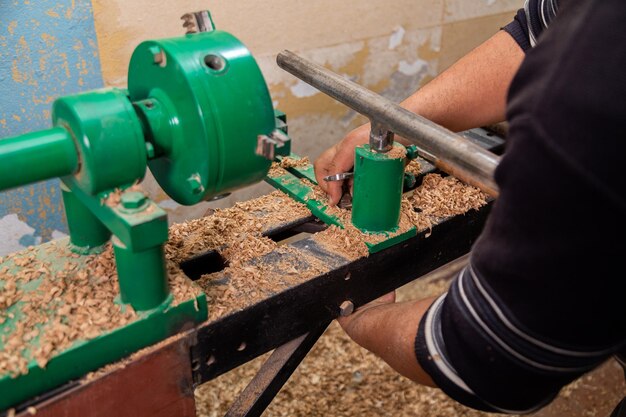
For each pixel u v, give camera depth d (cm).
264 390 86
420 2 186
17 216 141
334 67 179
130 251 66
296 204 102
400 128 76
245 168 69
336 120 189
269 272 84
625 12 47
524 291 53
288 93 173
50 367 65
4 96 129
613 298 50
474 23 205
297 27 165
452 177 108
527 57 54
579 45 48
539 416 170
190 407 78
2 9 120
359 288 90
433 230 96
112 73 140
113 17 134
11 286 74
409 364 73
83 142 62
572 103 47
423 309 76
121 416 72
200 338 75
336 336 188
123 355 70
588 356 55
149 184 157
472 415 168
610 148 46
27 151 61
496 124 124
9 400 64
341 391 171
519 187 50
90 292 74
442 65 206
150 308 70
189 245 89
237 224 96
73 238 82
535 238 50
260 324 80
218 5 148
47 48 129
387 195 87
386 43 186
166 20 142
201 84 64
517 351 56
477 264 58
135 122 64
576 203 47
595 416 169
